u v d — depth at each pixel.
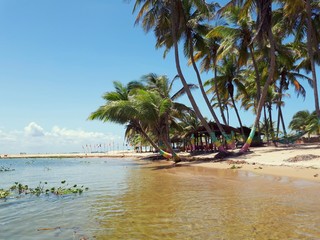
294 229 6.07
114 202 10.20
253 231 6.09
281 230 6.05
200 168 22.81
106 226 7.08
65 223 7.55
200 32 32.34
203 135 45.28
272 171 16.75
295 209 7.73
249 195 10.11
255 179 14.21
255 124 28.19
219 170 20.09
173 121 41.72
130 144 103.50
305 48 36.31
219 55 32.31
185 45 33.47
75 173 25.77
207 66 37.41
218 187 12.43
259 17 25.88
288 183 12.30
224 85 42.88
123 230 6.67
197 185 13.44
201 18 31.67
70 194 12.55
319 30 30.08
